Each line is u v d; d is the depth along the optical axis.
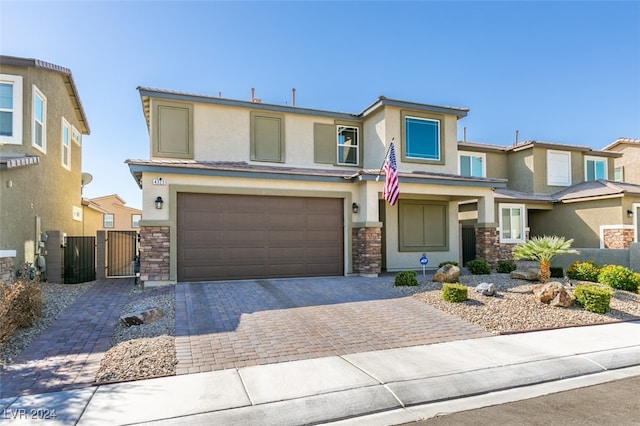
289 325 8.48
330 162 17.53
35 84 13.55
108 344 7.30
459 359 6.86
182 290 11.40
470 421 4.86
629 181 26.31
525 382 6.11
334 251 14.84
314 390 5.54
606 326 9.17
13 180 11.59
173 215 12.71
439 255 18.25
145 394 5.33
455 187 16.14
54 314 9.21
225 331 7.98
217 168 13.08
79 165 19.91
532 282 12.72
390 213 17.56
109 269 16.17
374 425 4.78
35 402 5.06
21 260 12.11
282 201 14.20
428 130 17.58
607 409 5.21
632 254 14.74
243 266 13.58
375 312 9.56
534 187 22.52
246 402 5.16
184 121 15.48
